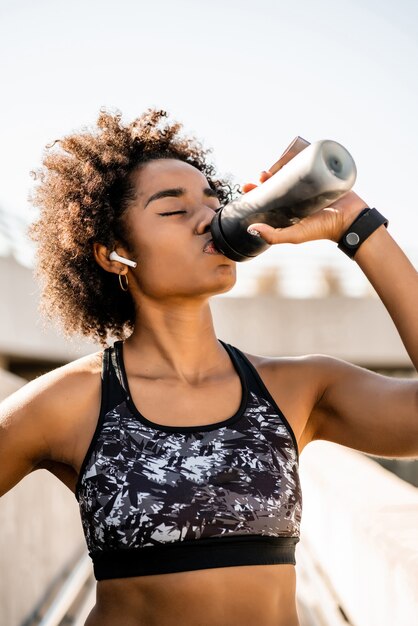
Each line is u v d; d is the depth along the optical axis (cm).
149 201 194
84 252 216
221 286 186
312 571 525
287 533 174
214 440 176
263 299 1548
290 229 174
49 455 188
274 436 180
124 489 171
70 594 544
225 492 171
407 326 182
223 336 1536
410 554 264
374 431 190
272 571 171
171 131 223
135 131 216
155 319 192
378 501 379
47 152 224
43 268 233
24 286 1233
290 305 1549
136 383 186
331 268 1548
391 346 1554
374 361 1567
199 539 168
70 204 211
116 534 170
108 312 229
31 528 612
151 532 168
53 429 184
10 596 515
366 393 191
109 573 172
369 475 473
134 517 169
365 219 183
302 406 192
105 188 203
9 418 184
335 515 435
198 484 171
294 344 1544
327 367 197
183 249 188
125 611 171
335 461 566
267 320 1543
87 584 690
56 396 185
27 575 584
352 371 197
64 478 193
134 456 174
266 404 184
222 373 191
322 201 160
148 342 193
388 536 298
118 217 200
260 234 169
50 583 701
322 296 1553
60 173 221
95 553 175
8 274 1212
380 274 184
